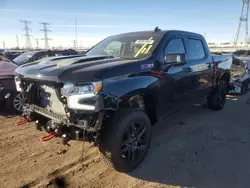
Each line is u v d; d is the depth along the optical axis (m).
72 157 3.86
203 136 4.77
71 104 2.91
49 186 3.12
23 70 3.54
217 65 6.04
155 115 3.96
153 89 3.71
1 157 3.83
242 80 8.84
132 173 3.44
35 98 3.57
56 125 3.10
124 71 3.27
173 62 4.01
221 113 6.36
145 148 3.64
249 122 5.63
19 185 3.12
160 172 3.47
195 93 5.11
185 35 4.82
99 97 2.89
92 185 3.15
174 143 4.43
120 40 4.55
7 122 5.52
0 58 7.36
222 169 3.54
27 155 3.91
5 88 5.93
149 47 4.02
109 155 3.18
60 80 2.96
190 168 3.57
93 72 2.95
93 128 2.93
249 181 3.24
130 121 3.25
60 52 12.16
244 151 4.11
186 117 5.97
